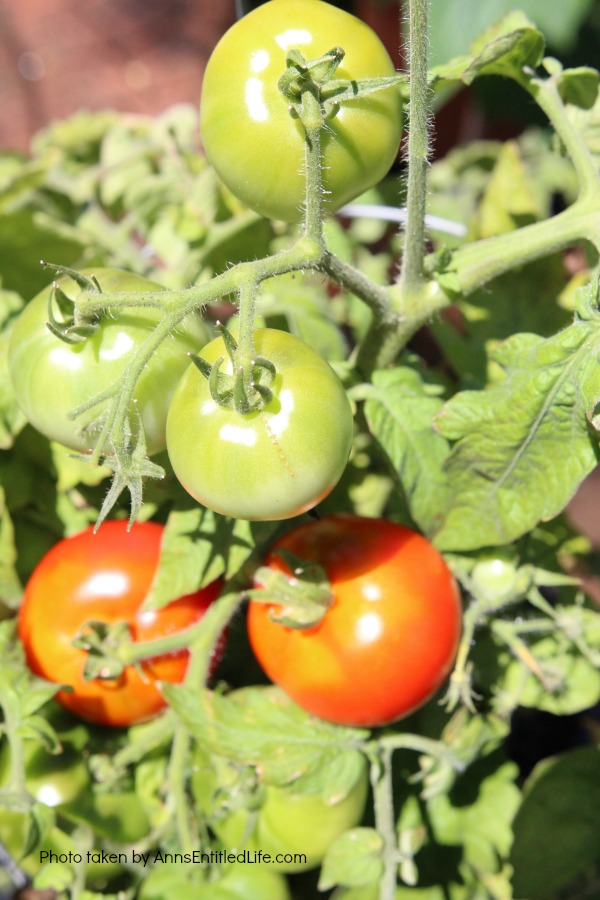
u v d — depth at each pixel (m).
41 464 0.61
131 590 0.56
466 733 0.57
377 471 0.63
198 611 0.57
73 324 0.49
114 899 0.56
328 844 0.58
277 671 0.55
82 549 0.57
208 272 0.66
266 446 0.46
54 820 0.54
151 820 0.58
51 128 0.76
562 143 0.57
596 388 0.49
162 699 0.57
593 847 0.62
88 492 0.61
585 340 0.50
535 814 0.61
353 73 0.48
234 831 0.58
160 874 0.59
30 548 0.62
